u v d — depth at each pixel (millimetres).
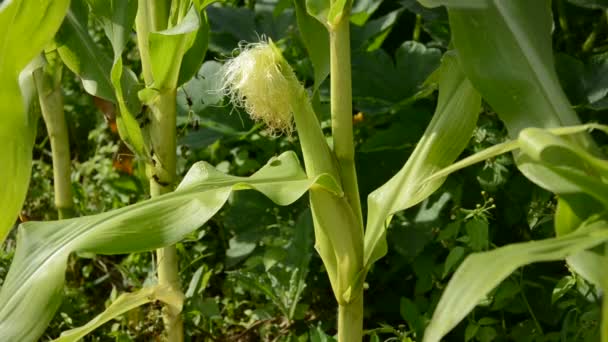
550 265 1200
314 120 871
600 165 643
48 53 1217
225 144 1607
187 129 1567
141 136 1019
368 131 1476
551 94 812
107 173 1613
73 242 866
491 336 1060
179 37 956
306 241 1257
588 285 958
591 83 1188
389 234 1276
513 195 1259
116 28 974
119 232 870
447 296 646
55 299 844
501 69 827
